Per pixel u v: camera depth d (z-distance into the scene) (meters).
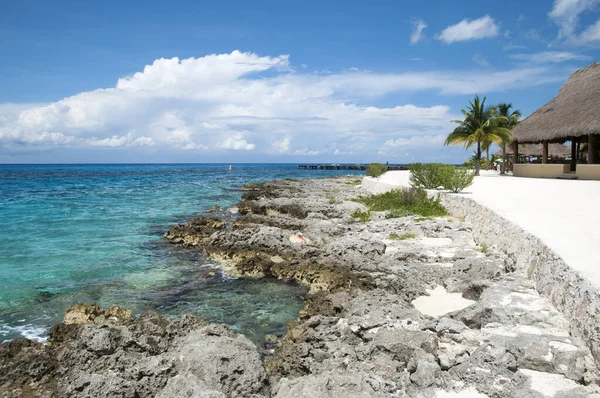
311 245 15.79
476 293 9.80
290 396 5.72
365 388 5.85
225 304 11.28
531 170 40.16
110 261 15.76
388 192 27.73
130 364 6.71
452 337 7.28
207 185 58.69
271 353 8.31
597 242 9.11
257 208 27.72
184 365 6.57
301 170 147.50
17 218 26.00
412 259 13.24
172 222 24.89
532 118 40.44
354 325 8.07
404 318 8.23
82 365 6.81
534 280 9.06
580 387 5.42
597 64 38.75
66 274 14.13
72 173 106.12
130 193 44.56
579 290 6.70
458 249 14.09
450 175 25.75
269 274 13.75
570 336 6.52
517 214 13.36
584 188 24.14
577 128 32.06
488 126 46.59
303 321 9.18
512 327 7.11
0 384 6.51
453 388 5.89
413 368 6.33
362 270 12.46
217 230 19.19
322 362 7.04
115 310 10.11
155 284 13.05
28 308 11.17
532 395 5.30
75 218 26.19
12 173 104.56
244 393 6.30
